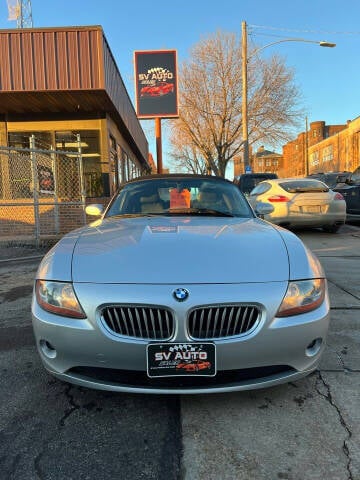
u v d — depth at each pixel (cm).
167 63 1281
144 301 219
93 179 1218
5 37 941
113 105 1124
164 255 246
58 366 234
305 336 231
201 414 241
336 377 281
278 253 255
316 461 201
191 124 2847
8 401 256
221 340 219
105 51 984
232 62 2611
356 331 363
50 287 238
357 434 221
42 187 888
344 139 4819
